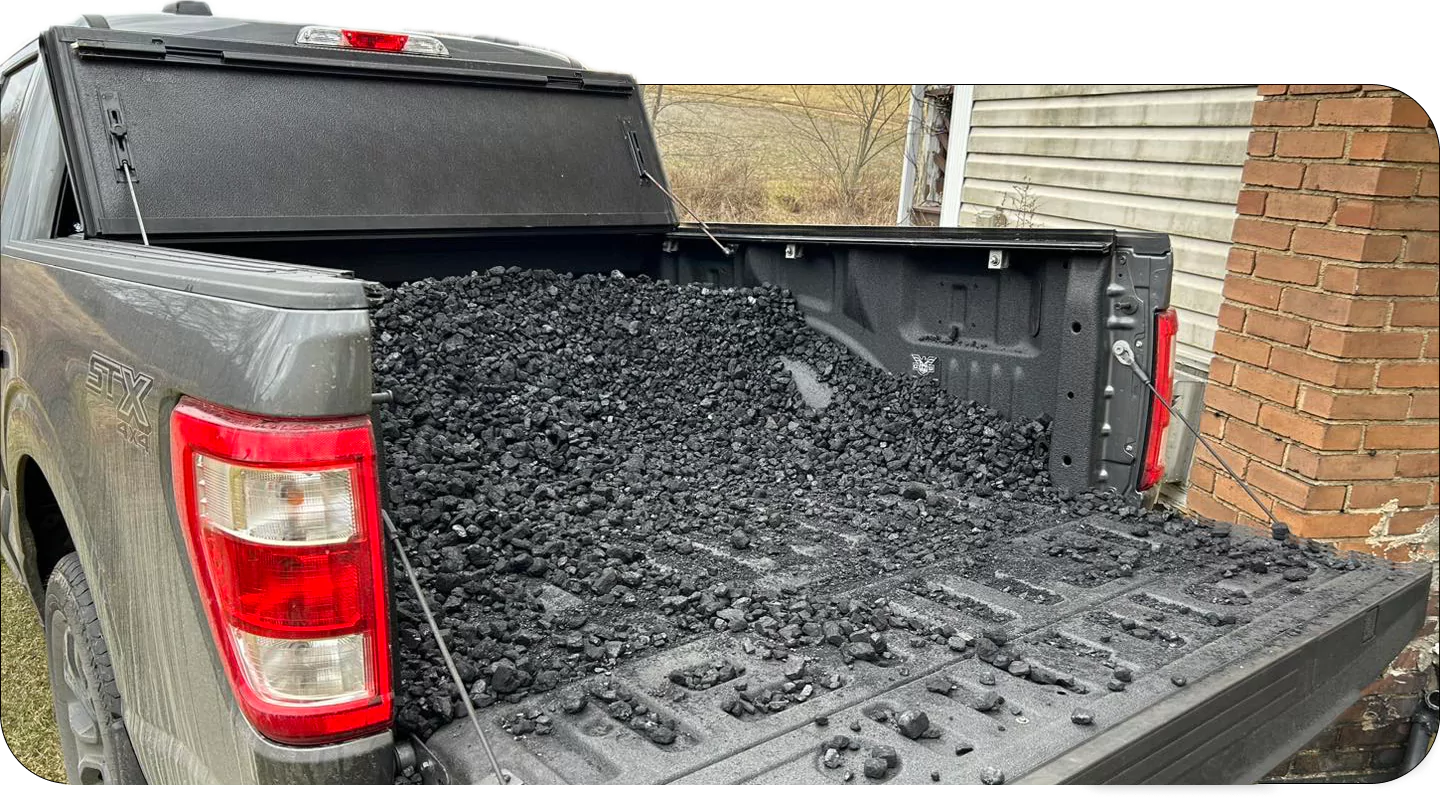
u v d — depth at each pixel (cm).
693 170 1338
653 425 351
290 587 150
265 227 320
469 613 218
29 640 427
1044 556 262
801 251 398
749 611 225
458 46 398
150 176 299
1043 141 659
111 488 194
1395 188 364
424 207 360
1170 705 182
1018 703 183
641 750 166
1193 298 512
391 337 327
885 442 346
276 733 155
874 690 189
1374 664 237
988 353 335
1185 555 264
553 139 402
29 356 244
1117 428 301
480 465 292
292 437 146
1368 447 387
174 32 326
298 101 337
